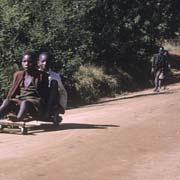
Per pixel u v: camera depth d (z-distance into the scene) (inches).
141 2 1403.8
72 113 741.3
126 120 608.1
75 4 1053.2
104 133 506.6
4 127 518.3
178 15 1496.1
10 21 880.9
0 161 382.3
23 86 506.9
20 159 388.8
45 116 509.4
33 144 446.0
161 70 1148.5
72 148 431.2
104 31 1306.6
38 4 953.5
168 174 358.0
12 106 502.9
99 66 1306.6
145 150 432.5
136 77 1422.2
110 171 361.1
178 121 597.3
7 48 877.2
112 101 1016.9
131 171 363.9
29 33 906.1
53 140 465.1
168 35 1537.9
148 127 550.3
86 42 1081.4
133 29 1413.6
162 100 889.5
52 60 942.4
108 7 1316.4
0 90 855.7
